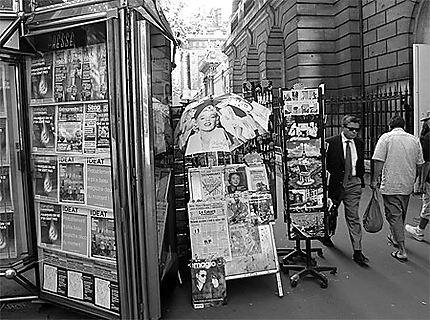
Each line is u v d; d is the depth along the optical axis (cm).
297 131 528
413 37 1283
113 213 394
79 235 421
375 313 429
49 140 433
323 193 531
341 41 1595
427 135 686
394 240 619
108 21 380
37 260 450
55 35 412
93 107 404
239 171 508
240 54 2745
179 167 572
